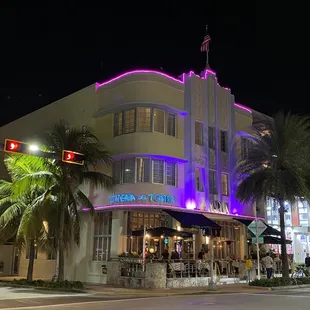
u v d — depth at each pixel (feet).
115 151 86.89
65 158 57.98
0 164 119.96
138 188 83.30
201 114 96.02
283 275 82.69
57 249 77.30
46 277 97.66
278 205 94.22
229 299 55.52
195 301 52.75
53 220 75.92
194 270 82.33
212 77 101.19
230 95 105.40
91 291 66.23
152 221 87.66
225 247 98.58
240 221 97.60
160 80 89.10
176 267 78.54
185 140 91.61
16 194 70.90
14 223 80.48
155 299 56.39
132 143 85.15
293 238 122.72
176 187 87.66
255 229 79.41
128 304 48.80
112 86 91.66
